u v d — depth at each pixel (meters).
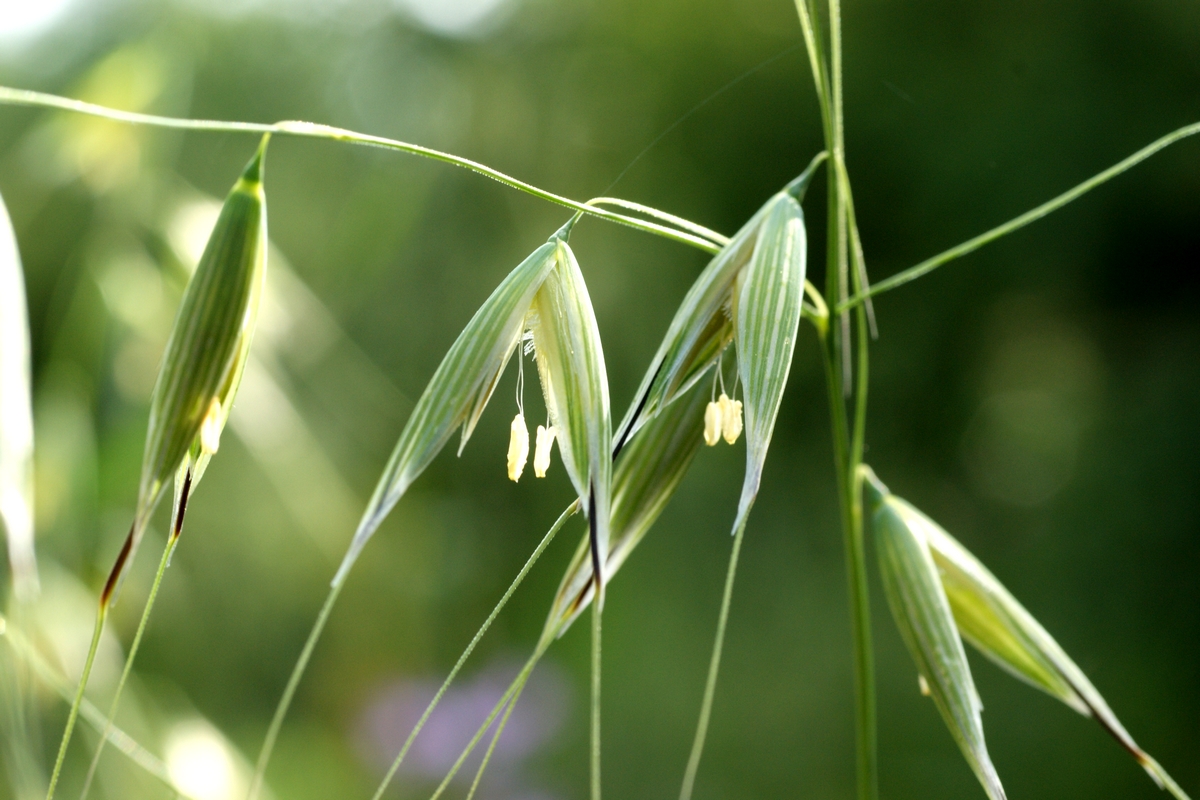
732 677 0.73
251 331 0.18
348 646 0.63
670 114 0.73
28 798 0.21
